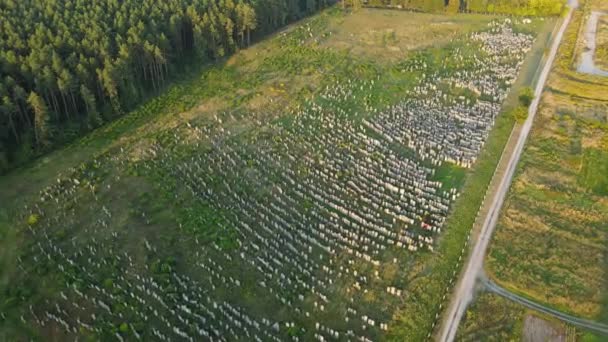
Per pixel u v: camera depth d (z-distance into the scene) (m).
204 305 55.38
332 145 84.56
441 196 73.06
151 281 57.53
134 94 93.19
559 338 52.47
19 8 101.19
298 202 71.00
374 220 68.19
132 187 72.38
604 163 79.94
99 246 62.03
